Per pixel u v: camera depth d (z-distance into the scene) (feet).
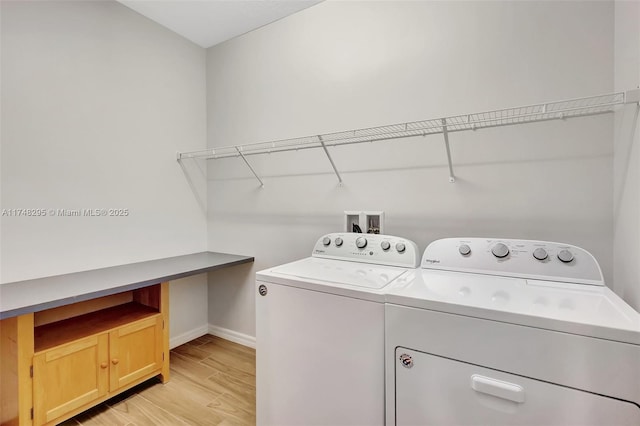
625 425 2.54
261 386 4.68
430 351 3.33
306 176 7.33
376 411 3.69
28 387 4.57
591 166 4.53
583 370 2.68
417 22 5.92
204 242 9.05
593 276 3.84
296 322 4.31
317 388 4.14
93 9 6.59
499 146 5.17
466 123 4.68
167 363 6.57
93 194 6.61
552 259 4.12
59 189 6.09
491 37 5.24
